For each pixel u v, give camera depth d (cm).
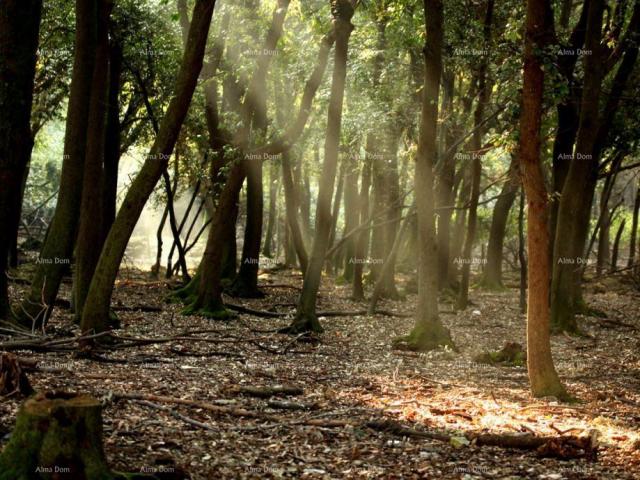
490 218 4294
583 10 2070
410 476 755
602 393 1230
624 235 5338
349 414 989
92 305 1295
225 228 2000
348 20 1770
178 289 2436
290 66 2403
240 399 1041
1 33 1245
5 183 1285
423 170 1634
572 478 767
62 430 579
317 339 1714
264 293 2666
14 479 568
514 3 1948
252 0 2211
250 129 2069
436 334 1647
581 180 1997
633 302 3044
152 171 1263
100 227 1619
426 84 1614
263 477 723
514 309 2639
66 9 2162
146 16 2133
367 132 2412
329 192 1812
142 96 2573
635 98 2186
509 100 1848
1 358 874
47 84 2612
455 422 983
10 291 2078
